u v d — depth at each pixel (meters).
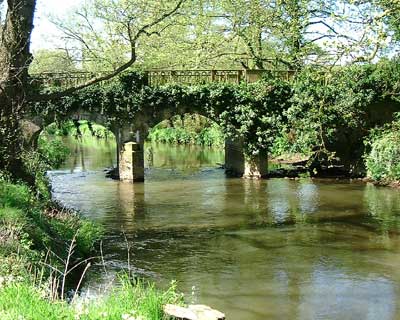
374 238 16.25
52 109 27.58
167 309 7.39
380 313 10.59
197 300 11.32
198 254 14.74
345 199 22.39
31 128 27.41
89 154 42.38
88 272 12.84
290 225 18.08
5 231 10.65
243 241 16.08
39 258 10.51
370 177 26.83
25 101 16.03
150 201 22.69
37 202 15.03
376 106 27.02
